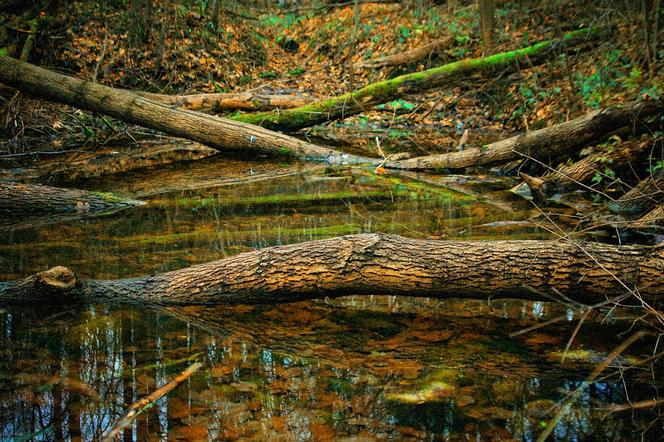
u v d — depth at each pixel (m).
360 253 3.54
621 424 2.61
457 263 3.47
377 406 2.75
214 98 10.61
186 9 14.41
